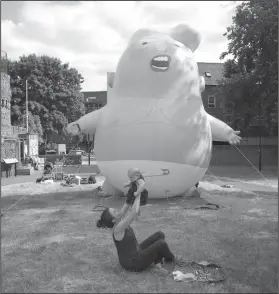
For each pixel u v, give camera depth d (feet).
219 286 14.44
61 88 159.74
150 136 30.71
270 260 17.60
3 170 67.67
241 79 86.33
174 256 17.15
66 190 45.83
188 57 34.37
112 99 34.35
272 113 90.84
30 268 16.61
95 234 22.76
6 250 19.43
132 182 16.76
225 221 26.27
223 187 48.57
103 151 33.04
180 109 32.07
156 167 31.01
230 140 35.88
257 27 73.72
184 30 37.86
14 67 152.46
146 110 31.48
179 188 33.60
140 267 15.74
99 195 39.50
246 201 35.81
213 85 135.33
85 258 18.02
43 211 31.04
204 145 33.06
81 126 35.70
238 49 86.79
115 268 16.39
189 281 14.80
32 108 148.36
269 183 54.29
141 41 34.40
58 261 17.51
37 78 153.79
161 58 32.63
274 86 80.89
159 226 24.84
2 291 14.07
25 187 49.75
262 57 78.43
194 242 20.74
